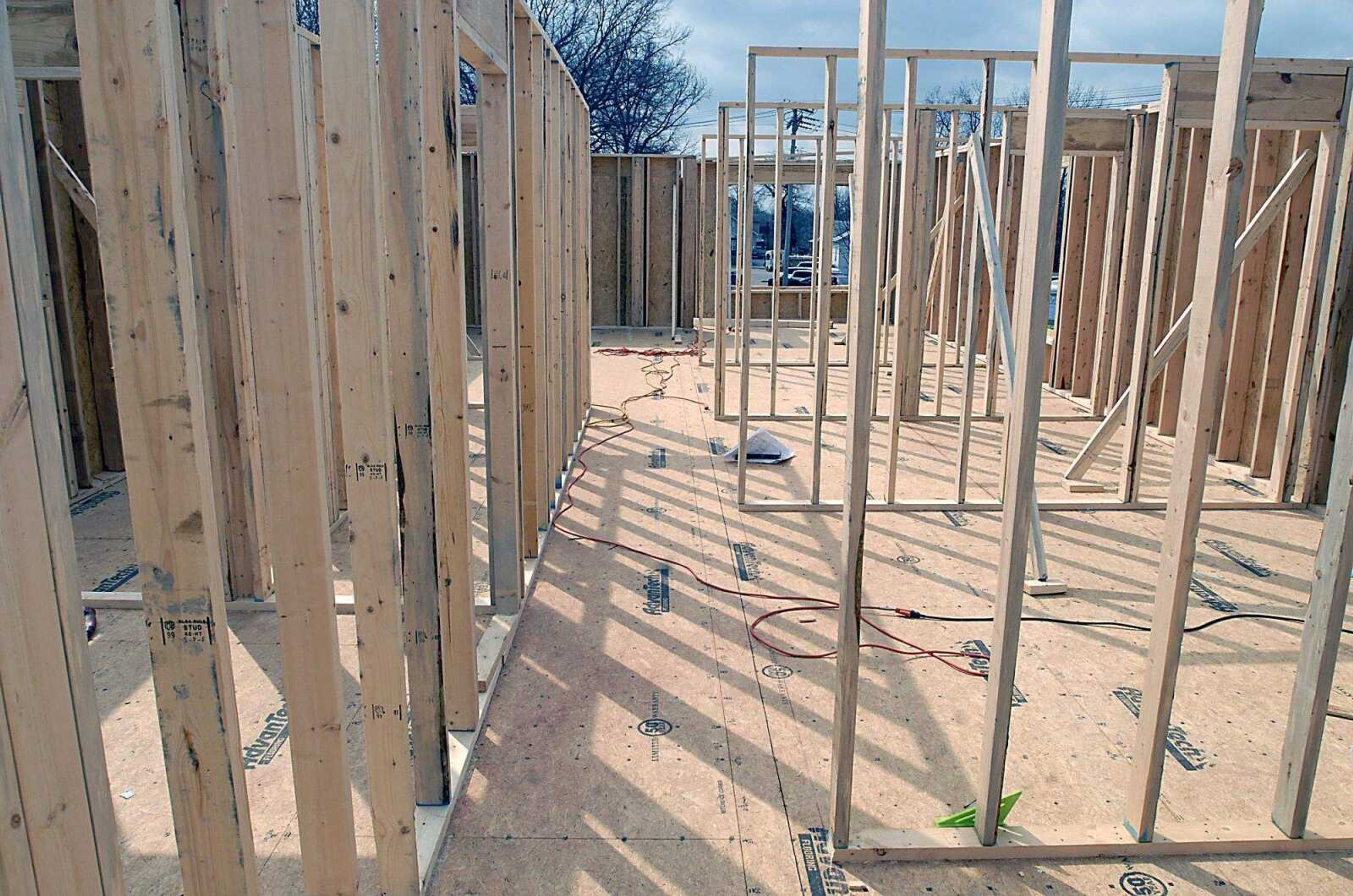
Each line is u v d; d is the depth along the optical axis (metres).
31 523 0.94
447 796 2.19
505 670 2.95
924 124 6.28
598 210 11.93
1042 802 2.32
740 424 4.73
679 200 11.91
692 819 2.22
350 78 1.53
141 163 1.06
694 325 12.18
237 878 1.34
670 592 3.60
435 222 2.26
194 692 1.25
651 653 3.08
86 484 4.77
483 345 3.04
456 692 2.50
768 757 2.49
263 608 3.35
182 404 1.14
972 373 4.53
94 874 1.07
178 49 2.86
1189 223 5.80
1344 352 4.46
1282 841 2.13
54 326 4.52
